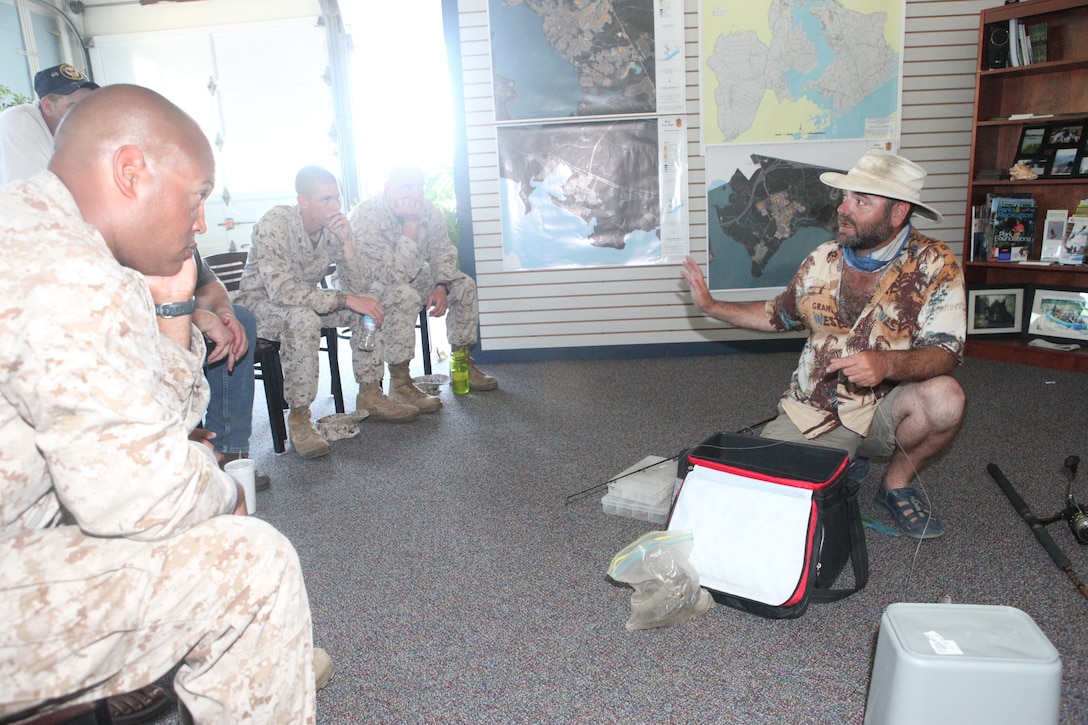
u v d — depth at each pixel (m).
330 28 6.45
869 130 4.29
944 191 4.38
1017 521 2.14
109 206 0.94
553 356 4.62
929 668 1.09
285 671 0.99
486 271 4.53
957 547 2.00
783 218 4.38
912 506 2.09
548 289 4.54
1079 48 3.93
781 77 4.23
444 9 4.23
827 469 1.82
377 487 2.63
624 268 4.49
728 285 4.48
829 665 1.51
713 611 1.74
